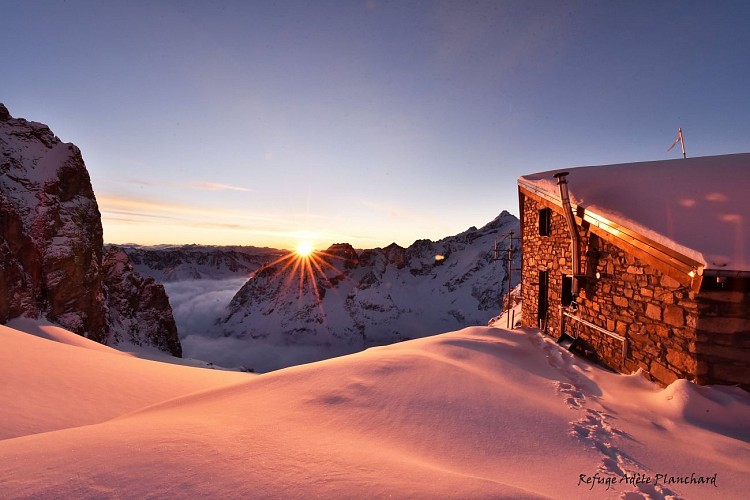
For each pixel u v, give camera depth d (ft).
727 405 16.31
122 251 212.43
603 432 13.92
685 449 13.01
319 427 12.58
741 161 23.77
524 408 15.23
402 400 15.31
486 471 10.23
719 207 20.07
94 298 138.62
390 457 9.78
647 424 15.33
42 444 9.52
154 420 13.24
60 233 133.08
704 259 17.26
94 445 9.43
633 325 23.18
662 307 20.75
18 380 24.20
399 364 20.04
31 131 151.94
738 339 17.54
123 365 38.24
